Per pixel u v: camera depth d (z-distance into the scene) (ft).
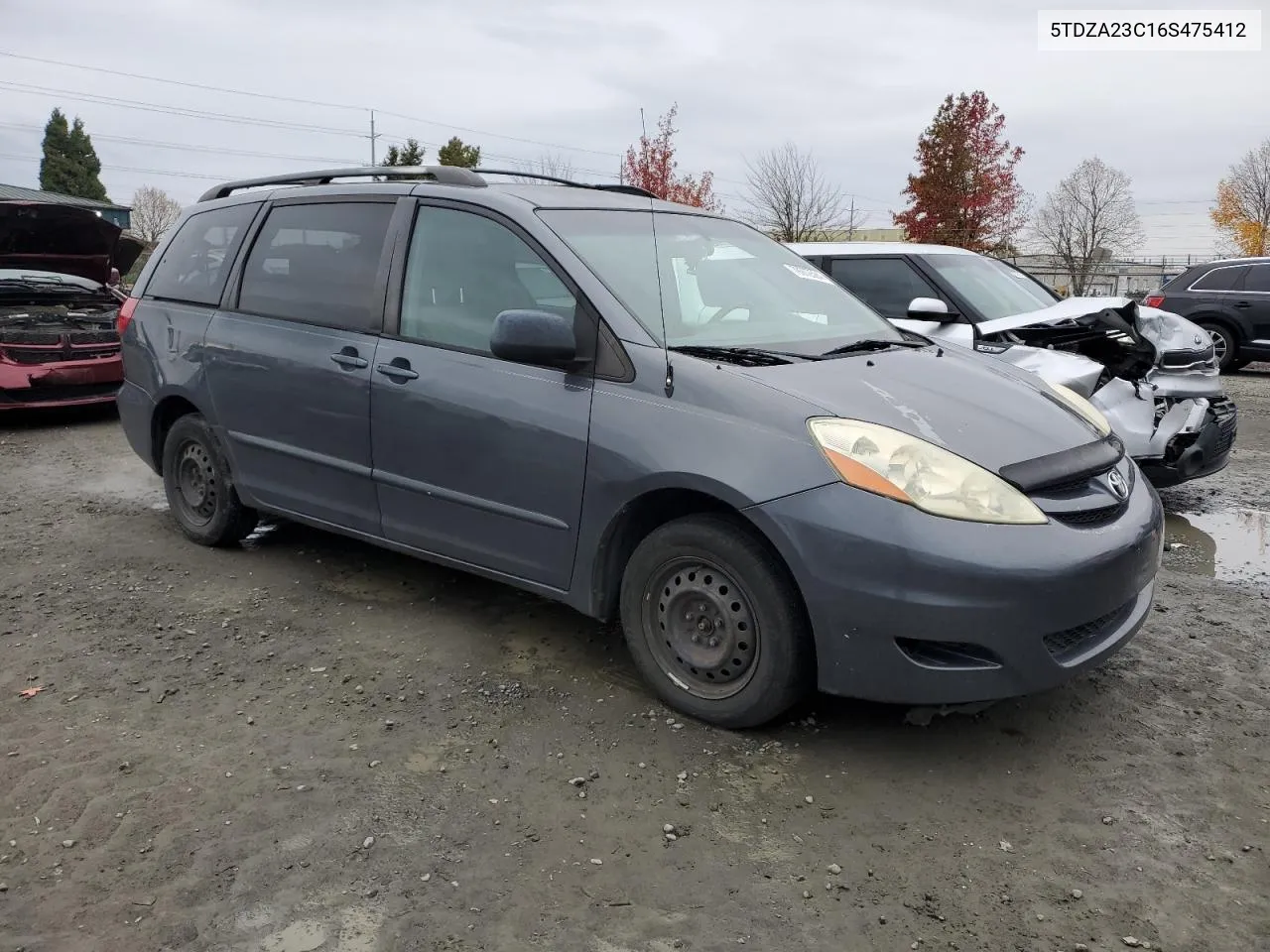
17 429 29.45
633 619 11.15
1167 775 9.89
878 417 9.93
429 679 11.97
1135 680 12.04
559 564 11.57
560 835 8.86
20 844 8.70
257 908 7.89
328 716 11.06
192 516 17.01
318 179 15.51
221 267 16.02
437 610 14.20
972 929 7.70
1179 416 18.99
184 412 17.24
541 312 10.93
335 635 13.32
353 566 16.06
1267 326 43.83
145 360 17.02
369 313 13.47
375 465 13.32
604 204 13.30
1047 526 9.49
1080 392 17.87
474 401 11.97
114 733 10.65
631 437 10.63
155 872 8.33
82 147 201.36
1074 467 10.11
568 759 10.14
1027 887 8.21
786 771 9.92
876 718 10.97
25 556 16.58
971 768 10.02
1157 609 14.56
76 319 31.24
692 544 10.41
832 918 7.81
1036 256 159.12
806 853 8.63
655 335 11.12
